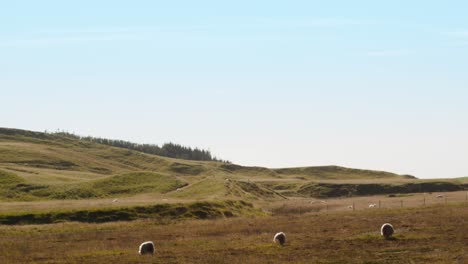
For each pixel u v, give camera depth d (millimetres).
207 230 55250
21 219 70125
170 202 82875
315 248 39781
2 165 184250
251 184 154625
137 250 42250
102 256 39188
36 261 38000
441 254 35531
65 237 52750
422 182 198250
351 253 37250
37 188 118625
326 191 190375
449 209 63812
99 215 73562
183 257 37312
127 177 136000
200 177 181625
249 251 39406
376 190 190000
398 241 41375
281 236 43000
